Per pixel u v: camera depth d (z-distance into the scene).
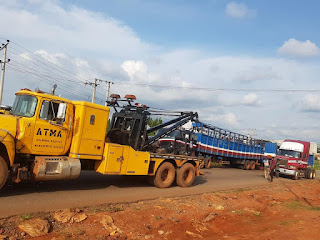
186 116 13.87
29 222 6.12
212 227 7.79
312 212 9.87
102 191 9.98
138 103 11.58
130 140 11.31
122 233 6.39
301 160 23.48
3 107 8.95
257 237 6.77
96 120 9.58
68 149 9.22
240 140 29.39
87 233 6.12
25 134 8.15
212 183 15.14
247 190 14.16
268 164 20.86
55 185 9.95
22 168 8.05
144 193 10.48
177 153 13.76
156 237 6.45
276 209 10.39
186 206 9.30
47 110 8.62
